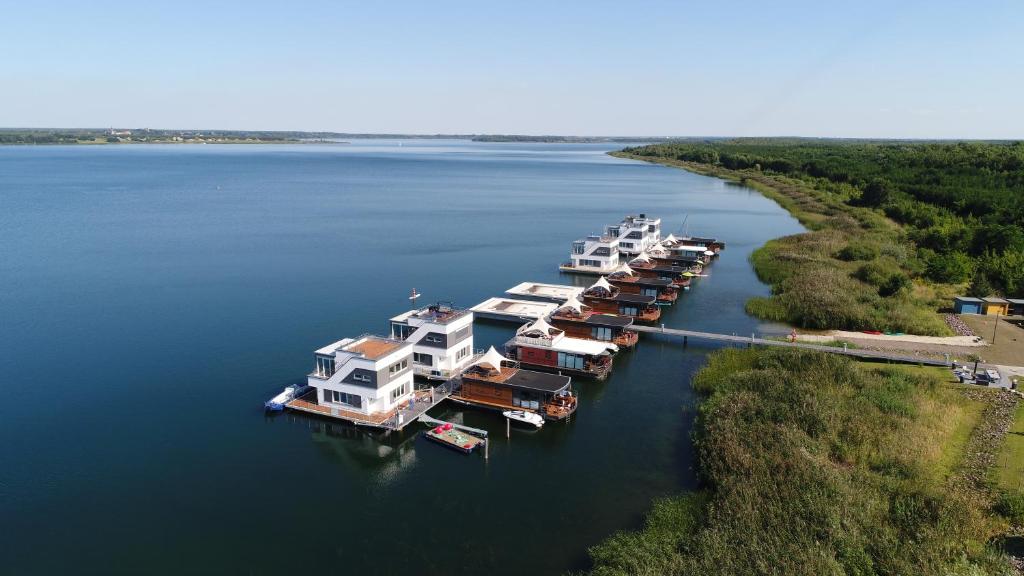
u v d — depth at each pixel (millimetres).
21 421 66875
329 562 46438
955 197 189625
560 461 60719
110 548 47719
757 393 65562
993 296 104688
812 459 51156
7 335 91500
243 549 47812
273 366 81938
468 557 46938
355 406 67562
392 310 106562
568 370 80812
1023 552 42188
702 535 43719
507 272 138875
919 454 54000
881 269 121875
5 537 48781
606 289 109750
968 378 71625
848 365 72750
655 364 85688
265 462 60188
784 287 117062
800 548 40750
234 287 119125
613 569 42031
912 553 40688
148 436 64375
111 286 117875
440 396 71875
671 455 61531
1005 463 52812
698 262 143125
